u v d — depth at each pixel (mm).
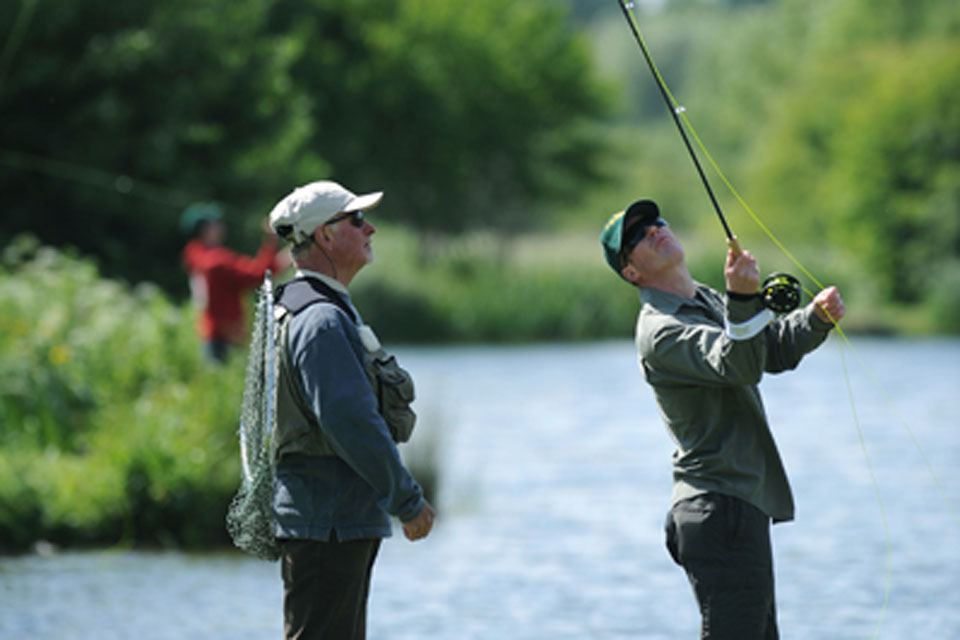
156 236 88875
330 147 164250
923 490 41156
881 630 25062
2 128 84750
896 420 60312
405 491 14656
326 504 15117
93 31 88312
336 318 15023
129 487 33531
